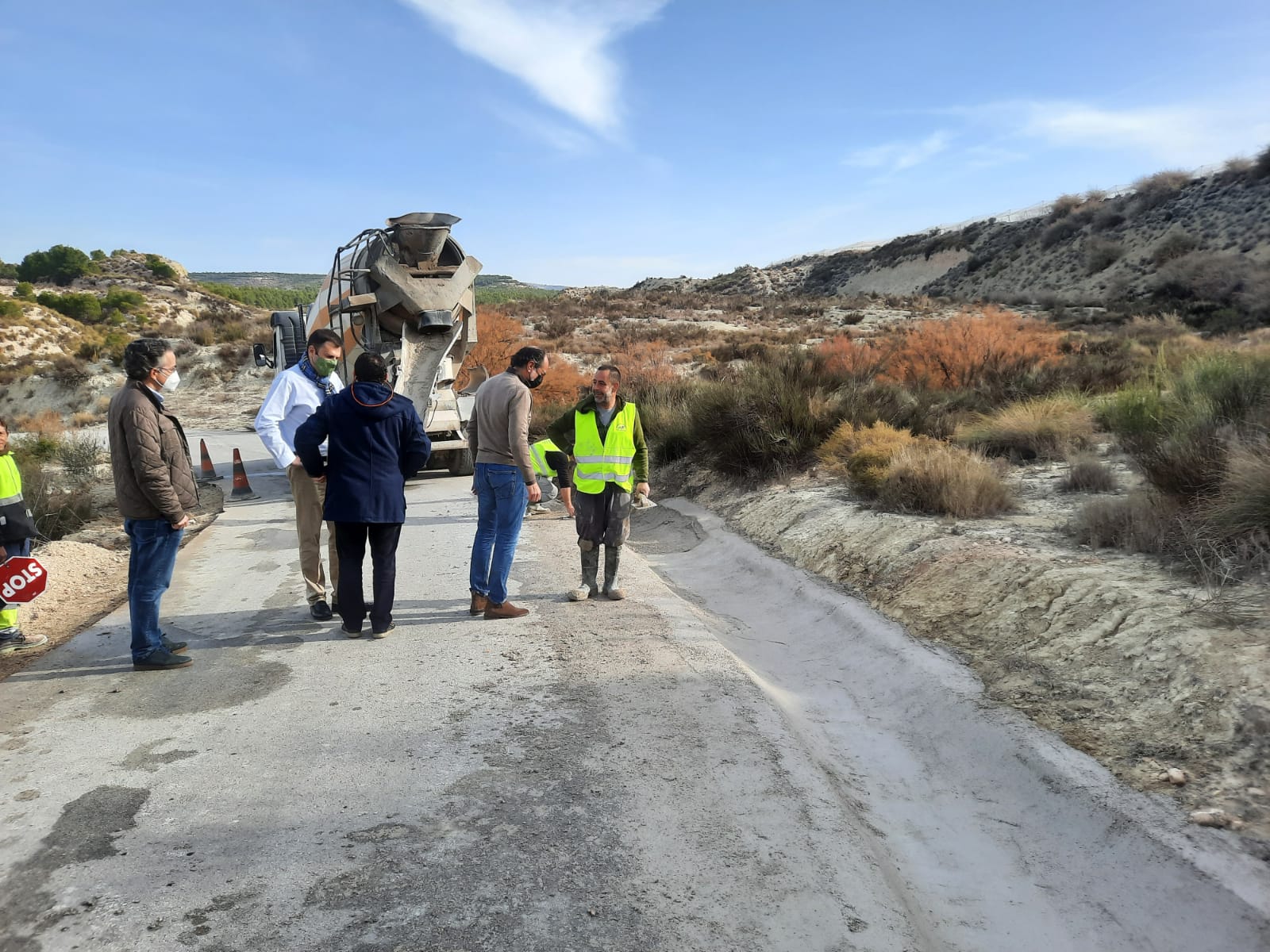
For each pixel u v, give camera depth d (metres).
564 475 6.11
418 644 5.04
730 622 6.11
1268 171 51.00
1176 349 17.66
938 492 7.17
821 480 9.09
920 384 13.28
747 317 45.41
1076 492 7.40
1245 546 4.57
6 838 2.92
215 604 6.11
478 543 5.54
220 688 4.39
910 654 4.82
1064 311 41.19
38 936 2.38
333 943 2.34
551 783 3.30
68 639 5.32
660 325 41.50
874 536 6.78
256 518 9.77
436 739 3.71
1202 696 3.51
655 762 3.46
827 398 10.88
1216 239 47.94
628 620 5.46
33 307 56.66
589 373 23.00
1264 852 2.69
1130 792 3.15
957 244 74.94
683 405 12.98
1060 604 4.68
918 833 3.29
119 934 2.38
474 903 2.53
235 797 3.21
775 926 2.46
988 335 14.95
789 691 4.82
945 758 3.85
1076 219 61.88
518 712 4.00
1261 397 7.30
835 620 5.74
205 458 13.52
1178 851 2.79
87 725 3.93
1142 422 8.66
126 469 4.41
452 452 12.67
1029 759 3.52
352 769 3.44
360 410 4.84
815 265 92.00
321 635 5.28
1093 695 3.84
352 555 5.08
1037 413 10.03
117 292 72.50
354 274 11.66
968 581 5.39
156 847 2.84
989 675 4.34
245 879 2.65
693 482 10.83
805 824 3.01
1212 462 5.52
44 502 9.74
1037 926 2.70
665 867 2.73
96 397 34.50
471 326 12.10
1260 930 2.44
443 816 3.05
